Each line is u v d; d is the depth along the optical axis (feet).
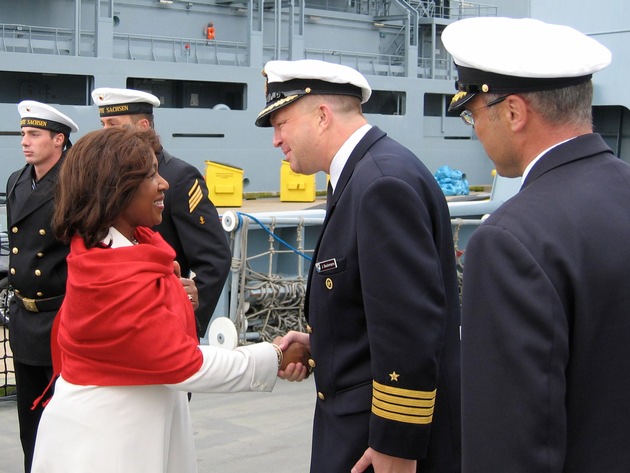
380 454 7.41
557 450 5.14
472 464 5.30
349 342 7.90
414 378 7.26
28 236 11.27
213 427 15.53
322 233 7.99
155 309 7.00
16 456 14.08
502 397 5.18
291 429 15.47
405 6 71.97
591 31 31.30
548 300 5.17
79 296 6.98
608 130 34.04
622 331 5.37
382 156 7.77
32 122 11.31
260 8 61.62
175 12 59.36
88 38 54.95
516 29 5.80
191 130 58.23
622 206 5.51
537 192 5.56
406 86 70.08
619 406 5.39
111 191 7.11
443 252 8.04
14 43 51.83
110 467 7.10
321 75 7.99
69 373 7.30
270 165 61.87
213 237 11.48
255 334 19.89
